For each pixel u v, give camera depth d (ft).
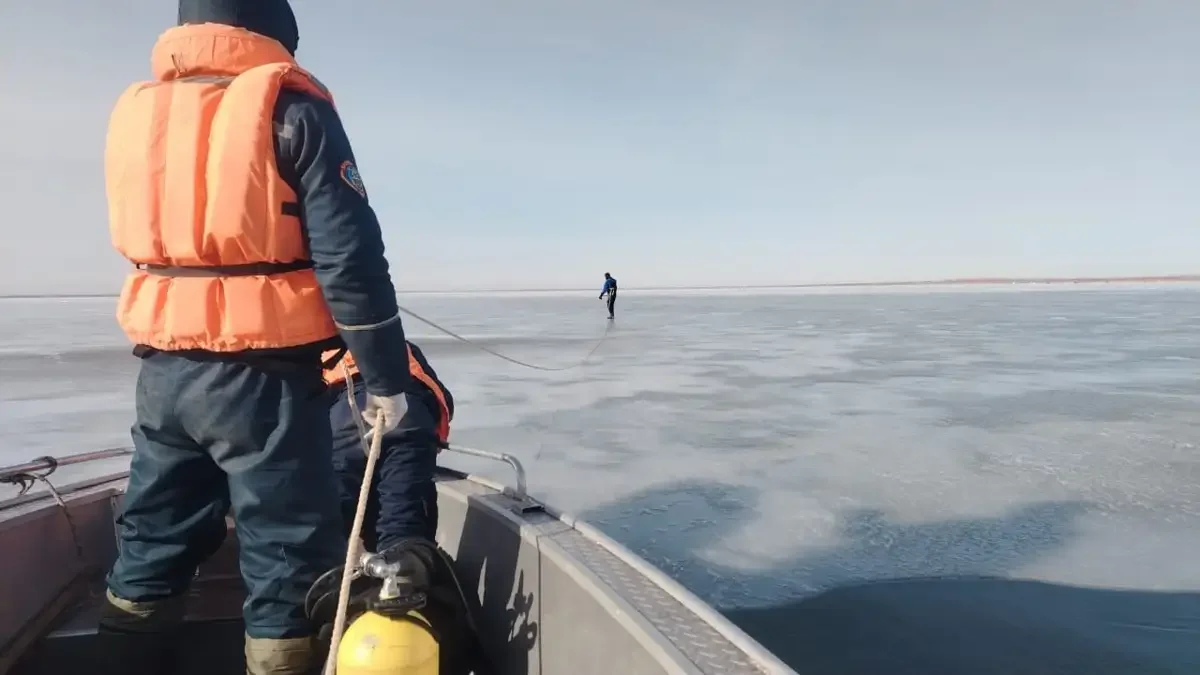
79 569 6.39
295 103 3.98
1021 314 110.93
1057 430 26.13
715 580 13.56
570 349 57.11
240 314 3.94
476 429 26.32
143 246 4.00
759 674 3.28
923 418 28.40
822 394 34.30
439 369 44.11
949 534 15.81
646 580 4.38
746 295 283.79
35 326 99.35
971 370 43.11
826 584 13.35
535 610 5.10
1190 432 25.63
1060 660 10.77
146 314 4.06
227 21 4.17
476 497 6.50
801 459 22.06
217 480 4.81
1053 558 14.51
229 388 4.07
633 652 3.76
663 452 22.89
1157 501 18.03
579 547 4.96
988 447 23.53
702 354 52.90
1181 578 13.61
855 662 10.68
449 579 5.57
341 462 5.85
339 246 3.90
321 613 4.53
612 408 30.60
